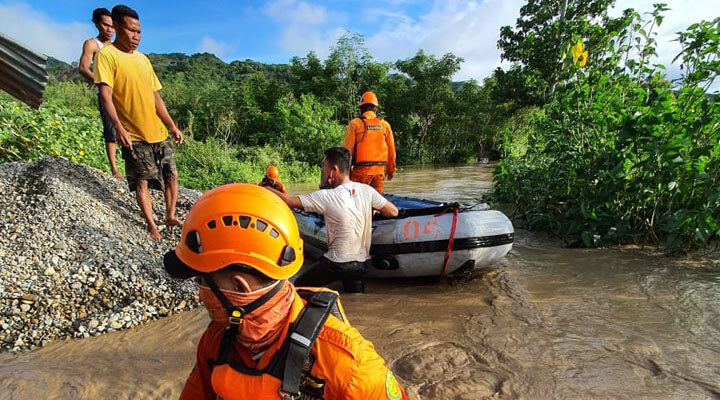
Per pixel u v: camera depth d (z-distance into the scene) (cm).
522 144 1050
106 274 375
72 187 485
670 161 502
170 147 466
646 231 548
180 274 111
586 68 646
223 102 2572
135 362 286
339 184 392
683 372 262
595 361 276
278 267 104
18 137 678
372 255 433
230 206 107
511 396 242
